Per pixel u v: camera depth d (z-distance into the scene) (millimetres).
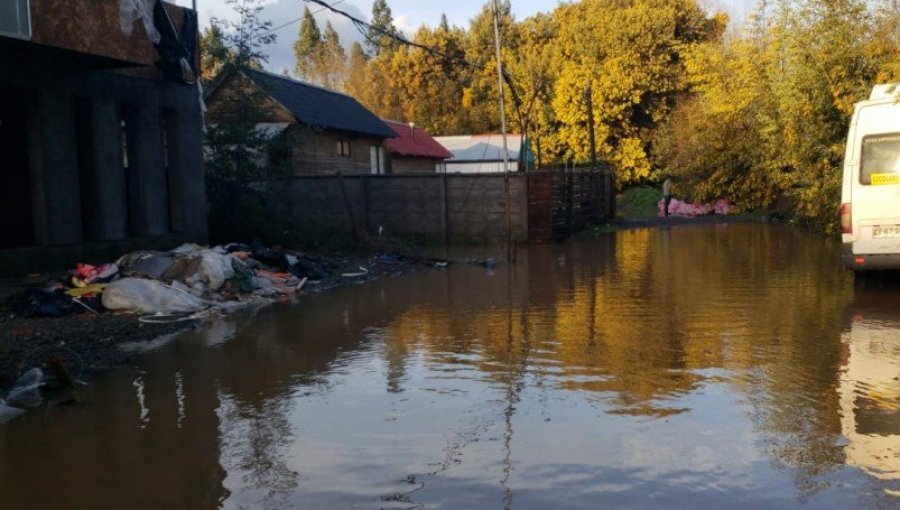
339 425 5836
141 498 4609
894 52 16656
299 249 17516
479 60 50000
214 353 8336
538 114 42719
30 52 11344
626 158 41281
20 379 7035
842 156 18250
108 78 13219
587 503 4363
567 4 51219
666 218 33188
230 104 18781
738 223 29203
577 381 6883
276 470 4980
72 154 12539
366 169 30750
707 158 33000
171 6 14352
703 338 8547
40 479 4914
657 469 4820
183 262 11727
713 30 42688
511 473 4816
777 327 9039
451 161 38750
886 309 9953
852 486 4512
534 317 10148
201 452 5332
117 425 5930
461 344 8570
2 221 14930
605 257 17844
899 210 10938
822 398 6203
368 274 14992
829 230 19703
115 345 8703
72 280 10922
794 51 18906
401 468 4949
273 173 18906
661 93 41531
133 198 14148
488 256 18500
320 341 8906
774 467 4812
